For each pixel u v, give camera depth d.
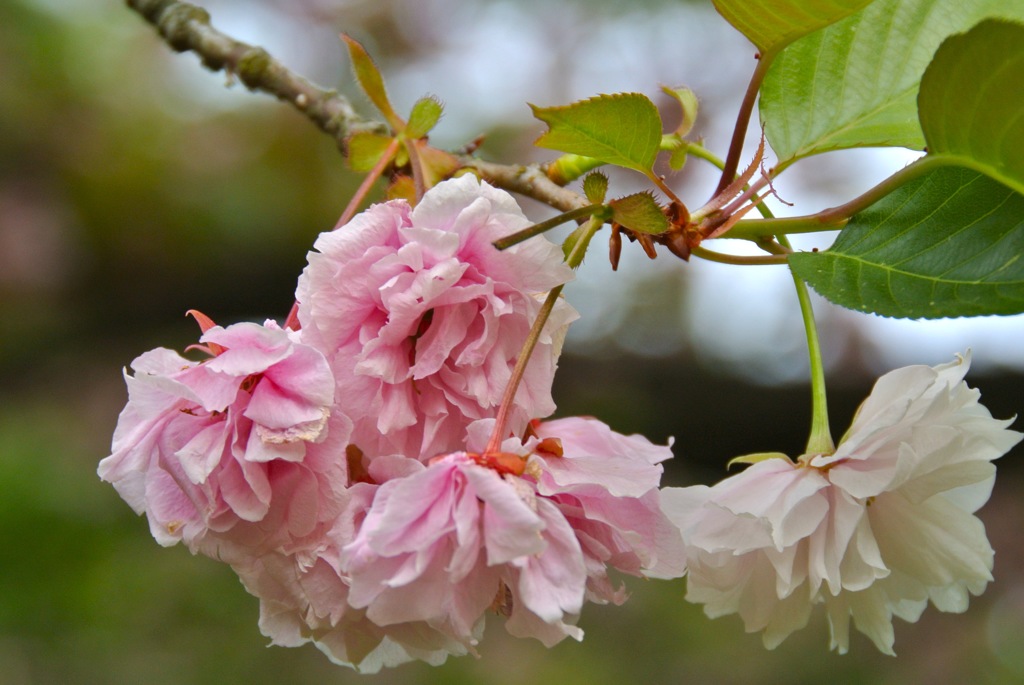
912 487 0.53
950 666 1.12
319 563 0.51
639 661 1.08
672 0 1.27
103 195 1.32
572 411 1.21
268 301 1.36
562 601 0.49
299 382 0.50
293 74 0.62
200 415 0.51
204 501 0.51
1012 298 0.51
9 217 1.27
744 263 0.54
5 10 1.28
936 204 0.53
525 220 0.51
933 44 0.55
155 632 0.95
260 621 0.53
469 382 0.51
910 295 0.52
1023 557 1.23
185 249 1.34
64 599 0.94
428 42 1.31
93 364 1.30
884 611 0.54
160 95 1.38
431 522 0.49
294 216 1.36
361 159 0.56
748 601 0.54
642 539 0.51
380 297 0.51
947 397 0.52
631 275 1.29
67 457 1.10
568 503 0.51
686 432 1.22
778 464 0.53
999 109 0.51
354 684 0.98
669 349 1.27
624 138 0.52
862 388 1.19
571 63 1.29
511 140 1.25
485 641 1.09
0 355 1.26
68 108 1.33
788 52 0.55
